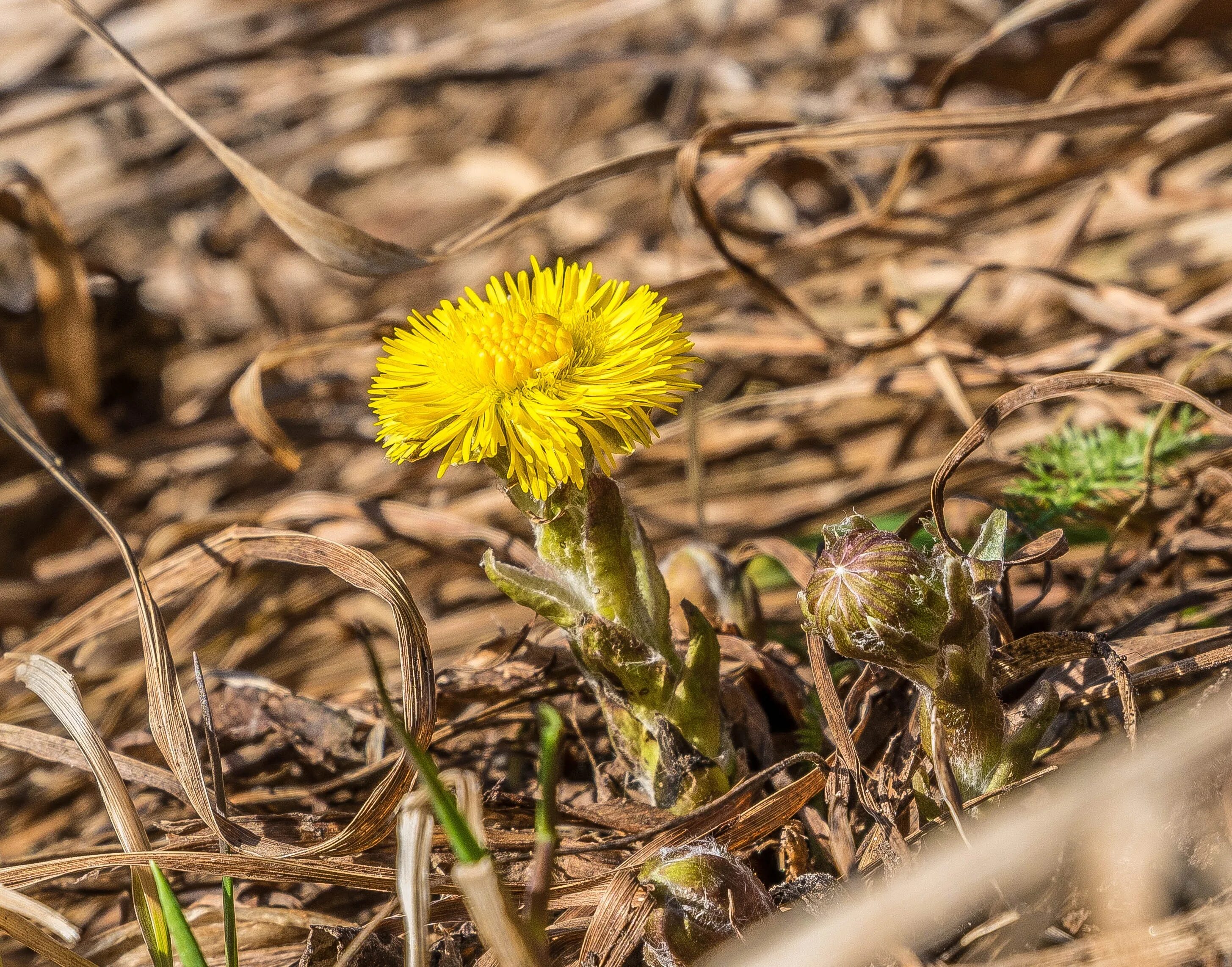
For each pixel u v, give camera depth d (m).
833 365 0.54
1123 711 0.33
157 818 0.37
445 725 0.36
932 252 0.58
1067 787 0.32
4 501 0.54
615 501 0.33
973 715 0.32
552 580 0.33
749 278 0.42
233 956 0.33
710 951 0.32
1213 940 0.31
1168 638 0.34
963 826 0.32
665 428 0.51
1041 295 0.53
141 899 0.33
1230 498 0.37
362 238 0.38
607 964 0.32
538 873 0.31
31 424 0.36
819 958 0.31
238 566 0.45
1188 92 0.41
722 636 0.36
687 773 0.34
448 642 0.42
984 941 0.32
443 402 0.32
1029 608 0.36
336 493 0.53
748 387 0.55
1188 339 0.40
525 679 0.36
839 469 0.49
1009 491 0.38
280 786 0.37
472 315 0.33
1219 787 0.32
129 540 0.52
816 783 0.34
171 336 0.61
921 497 0.43
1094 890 0.32
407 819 0.31
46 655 0.38
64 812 0.39
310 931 0.33
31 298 0.57
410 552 0.47
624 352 0.32
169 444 0.57
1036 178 0.51
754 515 0.47
